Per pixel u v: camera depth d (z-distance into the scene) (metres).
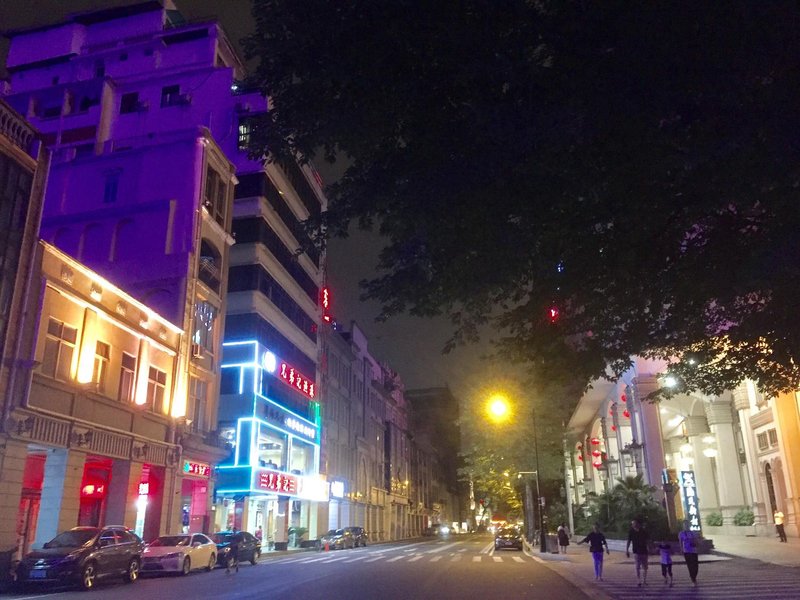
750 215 7.42
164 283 31.50
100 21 49.06
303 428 46.94
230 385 39.12
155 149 35.25
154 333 28.30
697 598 14.09
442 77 6.71
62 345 22.42
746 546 26.30
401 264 7.77
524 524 63.47
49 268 21.89
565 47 6.31
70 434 22.19
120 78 45.72
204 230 34.25
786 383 11.60
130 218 33.47
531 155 6.14
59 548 18.28
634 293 8.73
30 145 21.91
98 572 18.23
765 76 5.67
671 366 13.04
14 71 48.44
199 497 32.94
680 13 5.67
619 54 5.93
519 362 10.29
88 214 33.88
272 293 43.62
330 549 44.09
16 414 19.86
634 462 34.31
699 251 7.84
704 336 10.40
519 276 8.18
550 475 48.25
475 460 49.16
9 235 20.56
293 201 48.72
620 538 30.33
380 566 26.11
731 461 35.94
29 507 22.81
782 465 29.50
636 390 33.47
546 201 6.74
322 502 51.88
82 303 23.39
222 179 37.09
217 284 35.69
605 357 10.02
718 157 5.66
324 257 55.25
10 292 20.28
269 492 39.41
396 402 84.25
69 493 21.98
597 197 6.29
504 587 17.36
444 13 6.50
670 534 27.30
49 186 35.97
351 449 60.81
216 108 44.16
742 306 9.59
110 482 25.50
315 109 7.36
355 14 6.68
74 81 46.22
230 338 39.97
